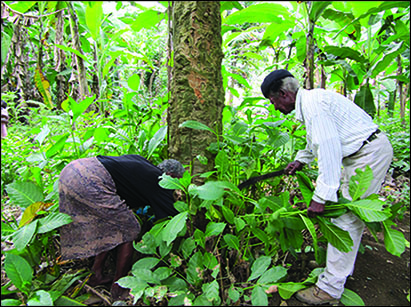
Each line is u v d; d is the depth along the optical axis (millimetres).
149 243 1374
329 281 1424
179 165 1605
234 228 1657
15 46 3148
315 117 1356
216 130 1658
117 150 2256
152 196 1579
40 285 1419
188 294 1234
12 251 1361
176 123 1661
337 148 1319
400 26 2432
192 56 1550
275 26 2607
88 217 1512
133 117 2348
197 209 1583
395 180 3438
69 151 2354
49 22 3035
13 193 1500
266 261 1348
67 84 3652
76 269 1687
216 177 1676
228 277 1418
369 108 2859
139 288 1206
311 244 1881
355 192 1334
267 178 1713
